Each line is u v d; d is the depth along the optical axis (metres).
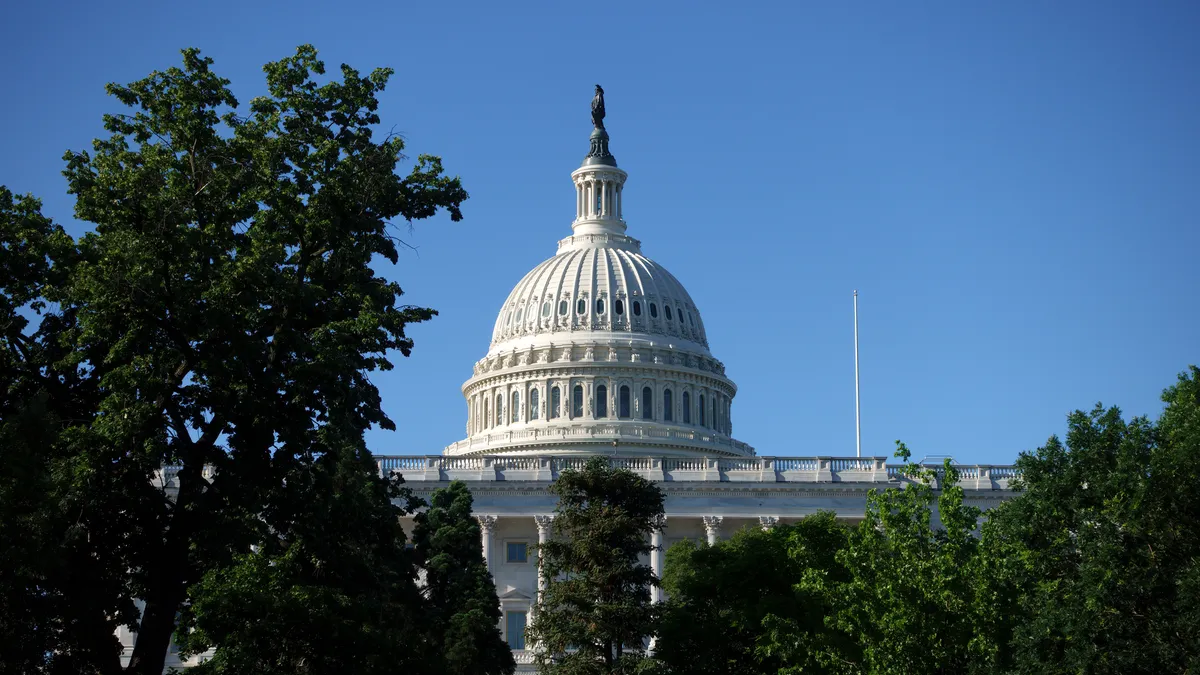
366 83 68.38
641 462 147.25
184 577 63.59
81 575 59.75
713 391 199.00
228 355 61.66
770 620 69.50
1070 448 69.69
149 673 61.44
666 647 76.06
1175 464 64.75
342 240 66.44
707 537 143.00
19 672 56.25
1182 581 62.16
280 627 59.41
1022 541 68.50
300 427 64.06
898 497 66.69
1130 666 62.47
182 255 62.09
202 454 63.78
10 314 64.25
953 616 63.03
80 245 64.69
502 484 142.50
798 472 146.38
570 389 191.75
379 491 83.12
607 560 81.00
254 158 65.69
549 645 80.31
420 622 85.94
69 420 64.00
